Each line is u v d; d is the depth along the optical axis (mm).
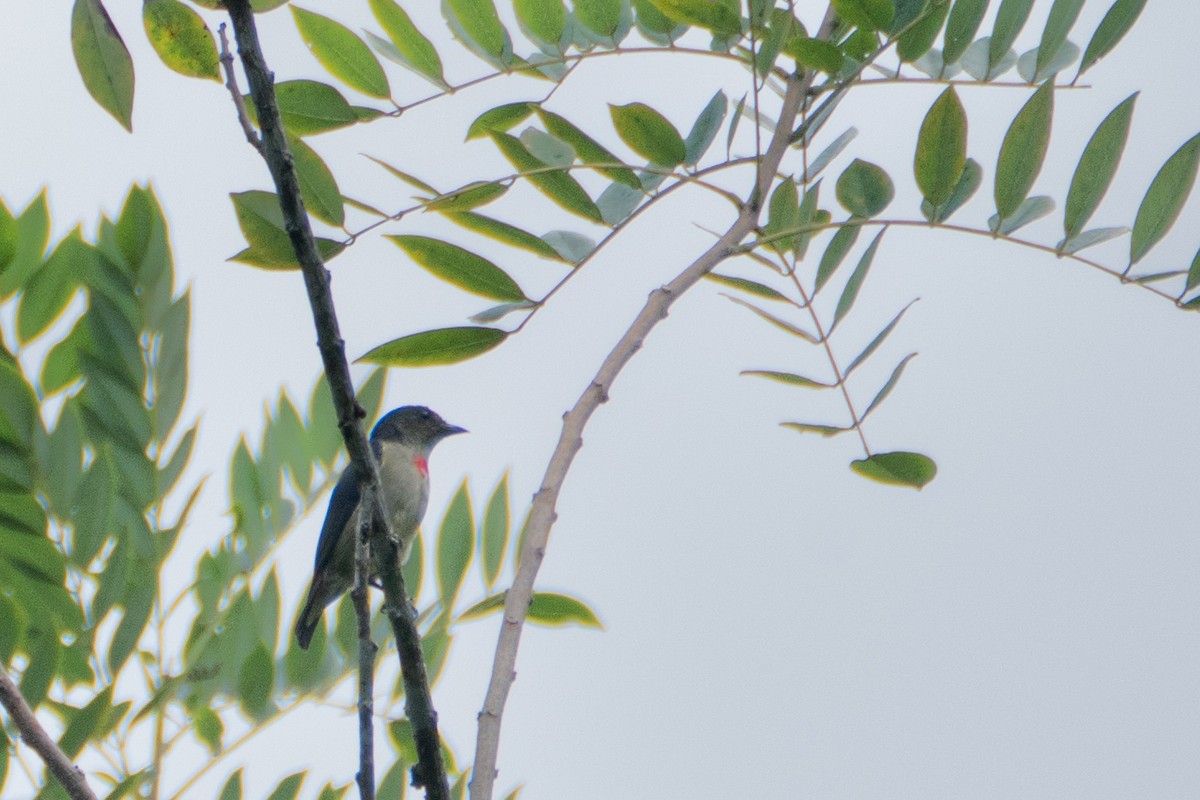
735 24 6684
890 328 7004
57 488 8305
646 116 6867
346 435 5336
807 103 7426
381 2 7121
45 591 8109
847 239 7395
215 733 8031
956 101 6633
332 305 5203
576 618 8047
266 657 8320
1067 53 7512
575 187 7129
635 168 7012
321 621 8602
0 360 8391
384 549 5398
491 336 6910
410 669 5445
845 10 6801
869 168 7547
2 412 8219
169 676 8133
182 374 8688
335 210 6422
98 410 8508
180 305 8773
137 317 8688
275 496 9016
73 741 7109
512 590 5844
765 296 7387
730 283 7367
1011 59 7520
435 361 6957
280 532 8922
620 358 6441
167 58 5965
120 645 7867
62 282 8820
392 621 5430
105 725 7340
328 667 8453
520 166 7059
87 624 8148
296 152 6348
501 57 7344
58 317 8844
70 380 8922
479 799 5242
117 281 8719
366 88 7098
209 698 8203
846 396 7074
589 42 7555
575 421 6285
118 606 7945
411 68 7199
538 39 7488
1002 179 6660
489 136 7027
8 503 8078
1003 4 7188
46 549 8078
